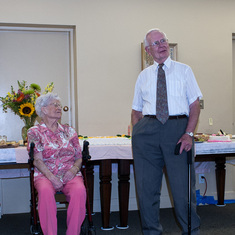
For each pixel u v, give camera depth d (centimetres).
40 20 350
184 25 385
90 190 338
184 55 385
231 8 397
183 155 221
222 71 395
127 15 371
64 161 247
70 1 357
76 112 368
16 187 356
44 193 221
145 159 229
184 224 222
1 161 265
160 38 227
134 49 372
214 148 291
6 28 359
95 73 363
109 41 367
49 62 376
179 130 220
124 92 370
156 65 232
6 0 343
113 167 330
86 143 246
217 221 324
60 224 323
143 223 233
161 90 225
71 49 374
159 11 379
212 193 392
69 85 381
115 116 368
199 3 389
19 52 368
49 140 246
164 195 378
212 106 392
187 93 227
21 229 308
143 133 227
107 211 299
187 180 221
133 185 372
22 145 288
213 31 393
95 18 363
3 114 363
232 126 404
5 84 364
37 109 251
